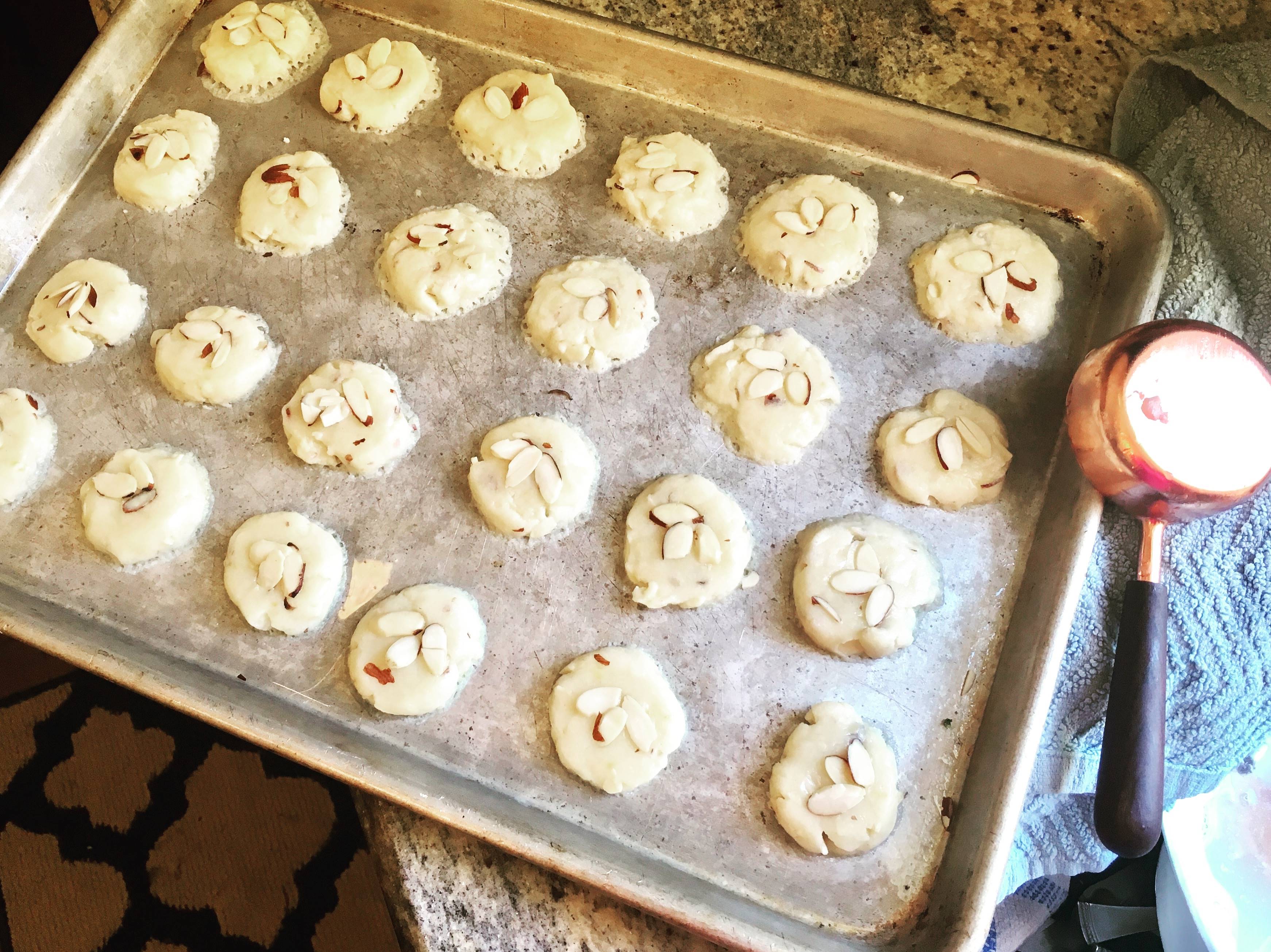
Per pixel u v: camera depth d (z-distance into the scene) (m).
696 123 0.52
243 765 0.76
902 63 0.52
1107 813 0.38
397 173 0.52
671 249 0.50
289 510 0.46
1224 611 0.42
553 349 0.48
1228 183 0.46
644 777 0.41
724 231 0.50
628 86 0.52
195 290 0.50
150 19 0.54
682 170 0.49
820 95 0.49
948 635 0.43
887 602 0.42
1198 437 0.39
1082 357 0.47
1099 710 0.43
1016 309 0.46
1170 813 0.49
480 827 0.38
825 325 0.48
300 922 0.73
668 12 0.54
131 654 0.44
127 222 0.52
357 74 0.52
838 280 0.48
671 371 0.48
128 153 0.52
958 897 0.38
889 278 0.48
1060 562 0.41
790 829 0.40
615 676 0.42
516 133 0.51
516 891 0.40
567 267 0.49
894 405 0.46
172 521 0.46
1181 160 0.48
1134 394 0.39
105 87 0.53
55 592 0.45
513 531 0.45
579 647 0.44
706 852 0.41
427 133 0.52
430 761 0.42
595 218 0.50
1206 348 0.40
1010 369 0.47
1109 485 0.40
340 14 0.55
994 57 0.52
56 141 0.51
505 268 0.50
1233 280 0.46
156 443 0.48
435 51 0.54
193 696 0.40
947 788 0.41
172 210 0.52
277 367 0.49
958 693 0.42
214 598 0.45
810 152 0.51
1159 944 0.54
